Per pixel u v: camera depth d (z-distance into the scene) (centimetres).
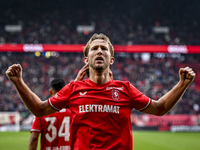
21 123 1842
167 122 1988
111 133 203
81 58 2908
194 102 2302
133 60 2945
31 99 210
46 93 2506
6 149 985
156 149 1023
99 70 217
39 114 217
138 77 2741
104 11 3547
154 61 2947
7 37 2994
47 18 3353
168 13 3534
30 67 2730
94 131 203
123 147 204
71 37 3073
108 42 236
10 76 205
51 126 349
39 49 2523
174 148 1054
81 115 207
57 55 2897
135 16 3494
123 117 210
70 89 223
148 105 219
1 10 3359
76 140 208
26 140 1258
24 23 3234
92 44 226
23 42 2945
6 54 2847
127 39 3077
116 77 2720
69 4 3547
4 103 2138
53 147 347
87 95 213
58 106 218
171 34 3222
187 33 3231
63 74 2706
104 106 208
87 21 3372
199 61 2966
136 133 1755
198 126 1995
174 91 219
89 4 3616
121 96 217
